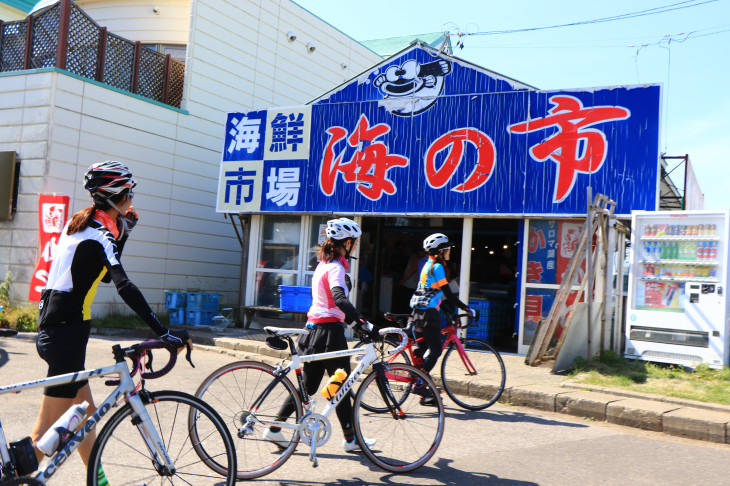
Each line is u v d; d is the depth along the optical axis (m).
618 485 4.13
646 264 8.50
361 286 12.94
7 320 10.32
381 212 10.49
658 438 5.59
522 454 4.81
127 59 12.84
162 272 13.34
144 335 11.05
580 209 9.14
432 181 10.15
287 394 4.18
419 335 6.26
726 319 7.86
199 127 14.13
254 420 4.04
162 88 13.62
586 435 5.53
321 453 4.64
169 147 13.45
